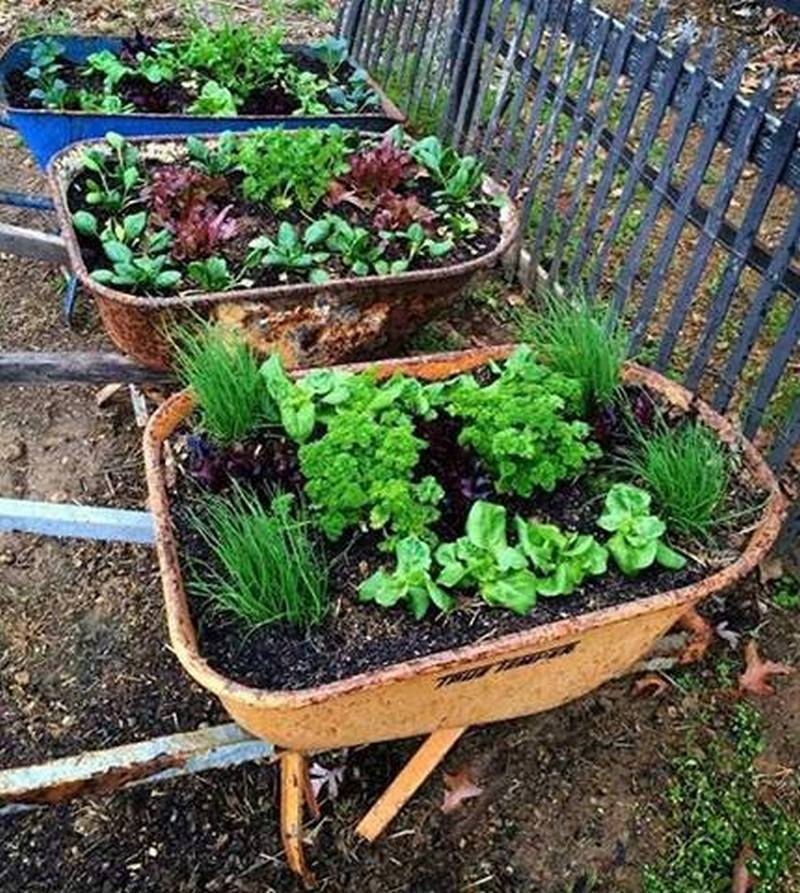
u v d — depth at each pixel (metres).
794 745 2.60
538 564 2.09
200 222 2.93
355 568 2.14
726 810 2.47
